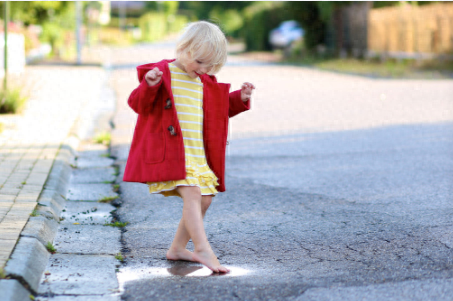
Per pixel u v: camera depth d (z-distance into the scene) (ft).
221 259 12.94
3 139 27.20
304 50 120.16
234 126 35.22
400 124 34.78
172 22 390.42
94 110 42.52
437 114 38.60
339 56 109.40
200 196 11.80
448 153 25.99
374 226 15.52
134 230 15.26
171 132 11.32
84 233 14.76
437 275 11.70
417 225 15.52
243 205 17.99
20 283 10.46
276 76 76.38
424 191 19.42
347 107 43.78
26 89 46.62
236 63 108.68
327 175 22.13
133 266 12.41
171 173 11.28
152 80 10.86
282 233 15.02
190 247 13.84
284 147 28.22
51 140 27.30
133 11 384.27
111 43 255.70
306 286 11.14
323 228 15.43
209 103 11.92
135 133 11.85
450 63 77.46
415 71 77.36
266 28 151.74
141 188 20.10
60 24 122.83
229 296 10.64
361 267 12.29
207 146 11.99
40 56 105.60
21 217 14.43
